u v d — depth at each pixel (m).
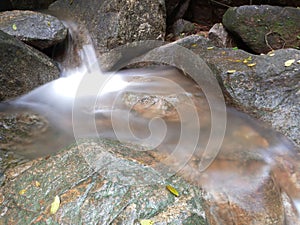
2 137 1.40
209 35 2.57
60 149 1.24
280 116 1.57
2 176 1.12
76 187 0.95
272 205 1.07
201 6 2.89
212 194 1.05
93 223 0.85
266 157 1.33
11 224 0.92
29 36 2.01
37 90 1.88
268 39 2.36
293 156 1.36
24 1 2.79
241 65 1.88
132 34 2.22
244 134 1.46
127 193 0.91
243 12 2.39
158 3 2.33
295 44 2.32
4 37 1.76
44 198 0.96
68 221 0.87
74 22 2.33
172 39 2.76
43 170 1.06
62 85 1.97
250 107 1.64
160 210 0.88
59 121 1.59
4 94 1.76
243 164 1.24
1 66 1.73
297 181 1.24
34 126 1.53
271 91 1.69
